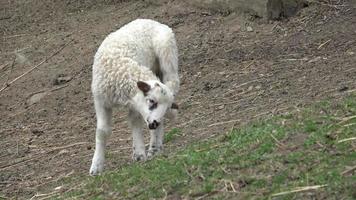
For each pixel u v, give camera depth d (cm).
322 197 1281
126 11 3300
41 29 3381
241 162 1480
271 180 1384
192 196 1401
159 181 1503
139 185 1532
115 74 1711
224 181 1422
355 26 2623
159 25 1883
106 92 1741
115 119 2320
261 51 2573
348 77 2098
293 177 1374
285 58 2458
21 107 2662
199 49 2719
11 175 1989
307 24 2723
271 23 2794
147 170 1606
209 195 1391
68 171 1928
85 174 1828
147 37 1842
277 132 1587
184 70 2564
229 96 2239
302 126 1602
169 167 1559
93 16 3366
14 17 3588
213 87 2367
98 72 1745
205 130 1939
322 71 2228
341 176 1327
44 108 2605
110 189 1574
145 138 2052
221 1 2967
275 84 2219
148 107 1647
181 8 3128
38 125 2461
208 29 2873
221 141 1691
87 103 2559
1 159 2169
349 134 1502
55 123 2448
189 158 1566
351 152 1420
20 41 3291
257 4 2830
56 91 2719
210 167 1503
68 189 1712
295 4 2834
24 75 2925
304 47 2522
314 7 2836
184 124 2066
